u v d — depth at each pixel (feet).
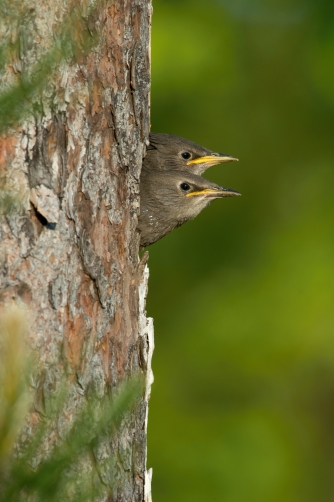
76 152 21.93
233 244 49.88
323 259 47.60
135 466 24.47
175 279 49.98
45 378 20.88
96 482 22.13
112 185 23.47
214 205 50.31
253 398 49.14
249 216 50.24
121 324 23.85
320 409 49.44
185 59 46.65
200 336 48.32
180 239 50.24
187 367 48.70
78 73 22.00
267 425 48.39
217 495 45.96
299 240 48.49
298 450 49.08
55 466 15.43
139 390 16.01
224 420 48.57
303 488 49.03
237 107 49.83
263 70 49.93
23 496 15.61
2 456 14.14
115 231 23.62
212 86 47.78
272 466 47.44
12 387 14.10
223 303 48.34
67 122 21.66
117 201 23.71
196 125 49.19
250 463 47.29
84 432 16.81
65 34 16.39
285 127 50.26
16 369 14.12
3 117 14.29
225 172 50.49
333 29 48.85
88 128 22.36
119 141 23.81
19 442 20.04
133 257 24.90
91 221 22.45
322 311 46.85
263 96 50.06
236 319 47.88
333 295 46.85
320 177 50.01
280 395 49.29
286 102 50.16
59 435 20.75
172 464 46.98
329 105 49.65
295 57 49.73
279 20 49.80
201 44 47.09
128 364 24.21
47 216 20.94
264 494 46.62
